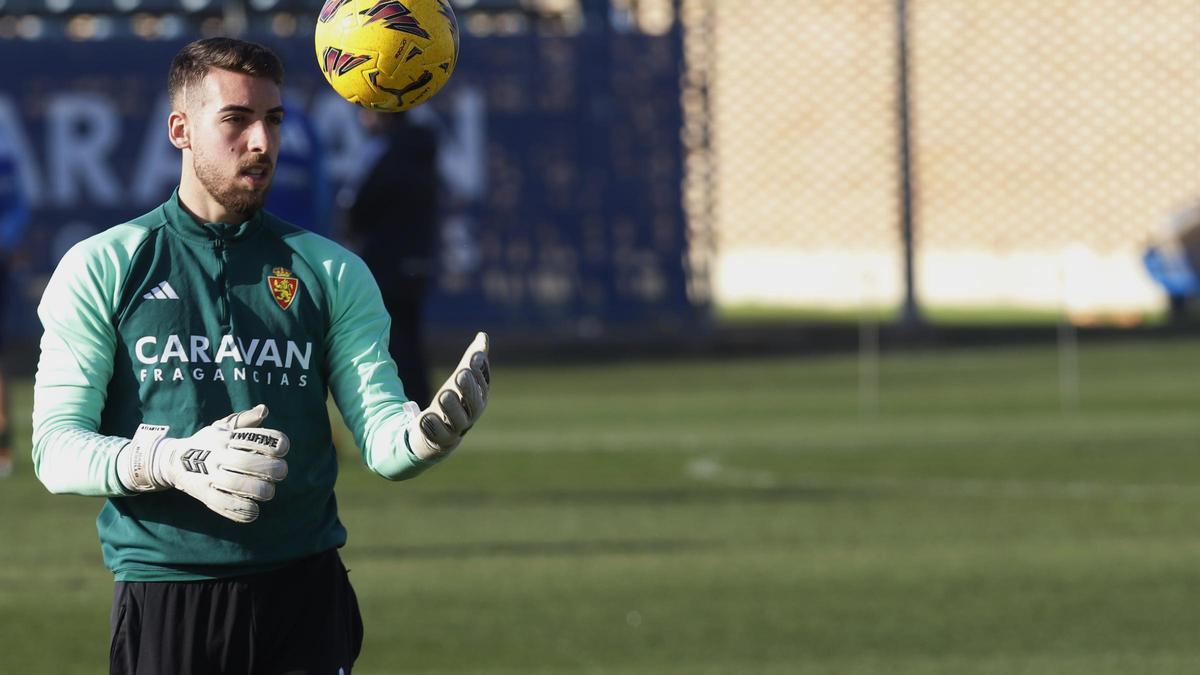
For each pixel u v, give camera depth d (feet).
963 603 101.60
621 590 104.99
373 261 154.61
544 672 86.58
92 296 52.42
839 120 308.60
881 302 306.35
